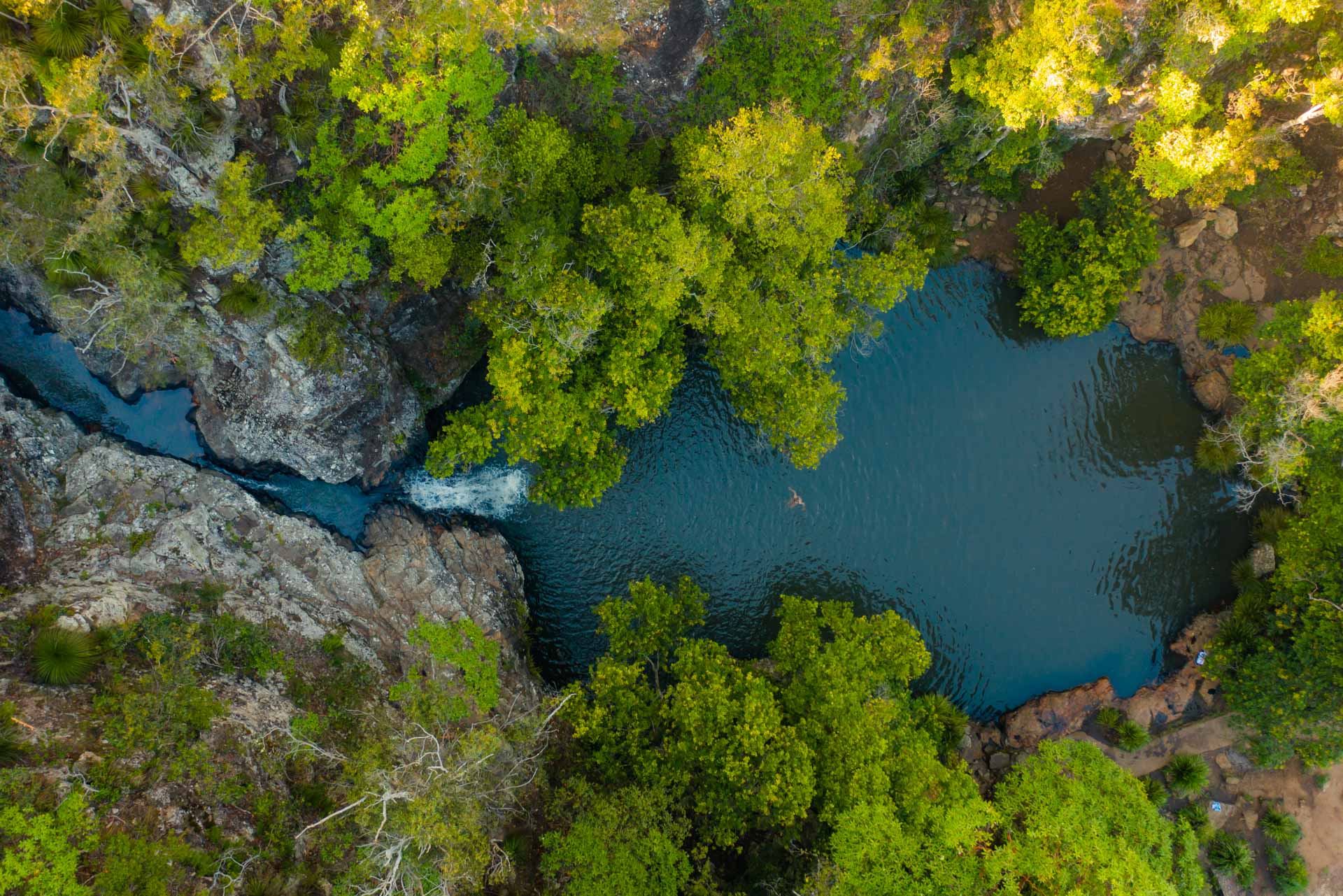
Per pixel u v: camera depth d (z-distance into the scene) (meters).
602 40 27.75
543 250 26.59
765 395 31.55
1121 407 38.12
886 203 36.62
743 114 25.44
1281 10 26.30
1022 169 35.84
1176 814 34.69
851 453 37.97
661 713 28.34
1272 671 32.81
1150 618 37.53
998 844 27.92
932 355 38.34
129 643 24.89
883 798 25.41
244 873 22.19
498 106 28.56
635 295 27.53
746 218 27.59
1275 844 33.94
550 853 27.36
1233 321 35.88
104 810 21.31
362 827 22.61
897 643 29.97
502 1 25.73
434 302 33.44
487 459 36.41
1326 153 34.50
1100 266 34.44
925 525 37.97
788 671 31.00
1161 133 30.56
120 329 29.00
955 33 31.17
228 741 23.95
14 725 21.73
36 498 28.14
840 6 28.41
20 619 24.23
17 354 31.47
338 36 25.53
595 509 37.06
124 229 25.36
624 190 30.89
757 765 26.98
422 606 32.31
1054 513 38.03
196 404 32.78
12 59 21.55
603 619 33.28
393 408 34.06
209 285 28.08
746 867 29.88
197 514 29.64
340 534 33.78
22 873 19.88
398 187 27.45
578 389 29.86
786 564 37.66
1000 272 38.00
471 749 22.91
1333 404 29.42
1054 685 37.50
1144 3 28.14
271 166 26.95
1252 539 36.75
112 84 23.03
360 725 27.23
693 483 37.34
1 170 24.59
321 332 30.22
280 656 27.47
